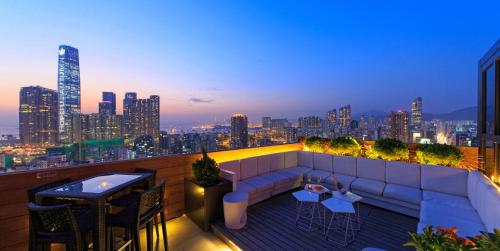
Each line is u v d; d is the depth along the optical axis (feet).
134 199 7.38
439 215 8.26
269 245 8.27
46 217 5.04
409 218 10.70
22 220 7.25
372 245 8.25
